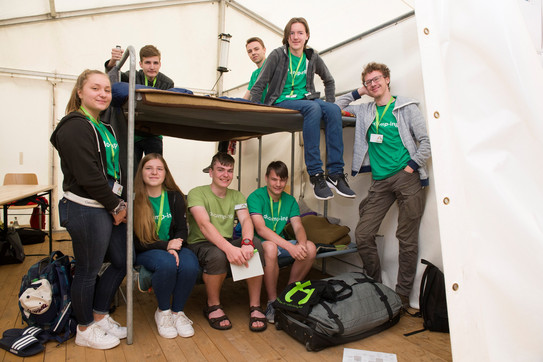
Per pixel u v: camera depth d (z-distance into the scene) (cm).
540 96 127
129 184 188
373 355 188
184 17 530
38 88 474
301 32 269
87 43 486
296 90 275
